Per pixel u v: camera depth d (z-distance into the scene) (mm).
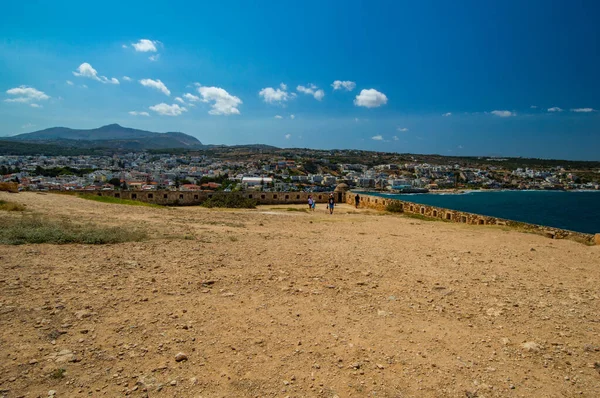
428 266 9359
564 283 8242
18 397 3469
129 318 5262
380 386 4066
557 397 3994
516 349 5031
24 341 4414
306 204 36656
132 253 8820
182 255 8977
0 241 8656
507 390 4086
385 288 7391
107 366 4098
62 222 12031
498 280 8297
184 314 5539
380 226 17562
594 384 4254
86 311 5336
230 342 4820
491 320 5996
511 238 14305
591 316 6281
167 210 21219
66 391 3633
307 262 9133
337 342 5008
